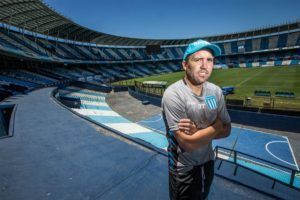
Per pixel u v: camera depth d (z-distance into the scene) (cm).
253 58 9512
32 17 4856
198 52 151
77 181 358
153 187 341
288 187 437
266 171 1377
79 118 857
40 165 416
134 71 9212
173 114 156
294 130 2041
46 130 680
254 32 9881
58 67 6556
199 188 181
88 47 8769
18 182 351
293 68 6338
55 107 1194
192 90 161
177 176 179
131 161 433
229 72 6731
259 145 1816
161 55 11069
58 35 6756
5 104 1383
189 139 150
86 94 4422
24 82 3675
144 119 2775
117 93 4809
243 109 2397
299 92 3194
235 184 356
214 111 161
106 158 450
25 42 5603
